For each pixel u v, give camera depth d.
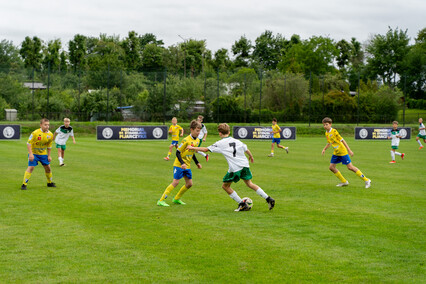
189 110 39.34
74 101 36.59
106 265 5.30
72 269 5.16
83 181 11.93
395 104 44.78
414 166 16.17
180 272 5.09
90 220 7.49
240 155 8.32
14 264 5.31
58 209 8.37
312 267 5.29
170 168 14.91
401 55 73.38
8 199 9.32
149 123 37.12
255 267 5.27
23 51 76.44
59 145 15.45
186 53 91.12
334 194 10.23
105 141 28.58
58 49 80.56
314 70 77.81
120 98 36.62
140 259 5.52
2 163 15.73
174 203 9.05
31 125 32.78
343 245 6.15
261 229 6.98
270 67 100.69
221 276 4.98
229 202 9.22
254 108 42.38
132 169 14.57
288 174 13.72
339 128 40.25
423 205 8.97
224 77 43.12
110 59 74.25
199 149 8.26
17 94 35.47
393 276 5.02
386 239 6.46
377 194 10.24
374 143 30.50
